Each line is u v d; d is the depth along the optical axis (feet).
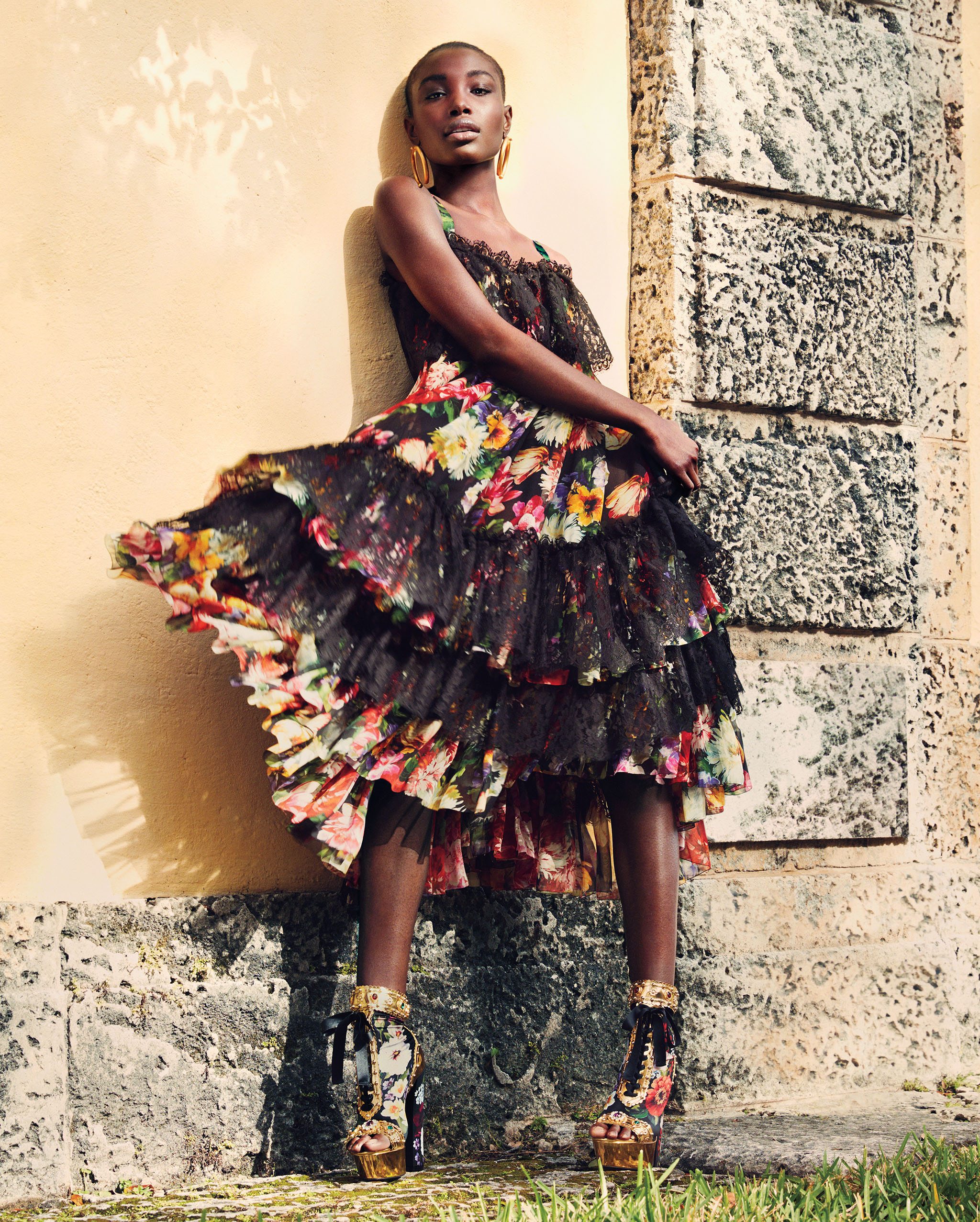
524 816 8.67
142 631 8.29
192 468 8.53
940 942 10.86
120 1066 7.77
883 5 11.32
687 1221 6.15
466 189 9.11
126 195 8.43
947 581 11.43
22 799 7.88
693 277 10.16
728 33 10.39
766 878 10.16
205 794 8.39
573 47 10.19
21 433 8.05
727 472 10.18
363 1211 6.98
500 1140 8.98
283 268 8.93
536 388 8.20
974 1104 10.05
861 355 10.86
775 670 10.28
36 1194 7.43
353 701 7.58
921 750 11.10
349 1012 7.69
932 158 11.64
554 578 8.00
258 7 8.96
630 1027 8.07
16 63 8.18
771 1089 9.88
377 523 7.54
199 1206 7.22
